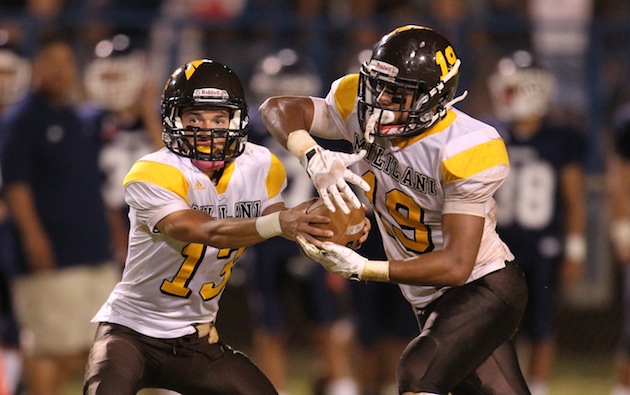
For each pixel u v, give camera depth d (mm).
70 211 22375
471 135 13945
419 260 13516
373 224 23125
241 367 14977
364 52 25281
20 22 27875
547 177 24234
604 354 29812
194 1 31016
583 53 29844
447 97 13977
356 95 14562
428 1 31391
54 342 22375
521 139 24422
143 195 13781
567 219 24547
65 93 22453
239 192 14406
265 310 23812
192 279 14414
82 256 22500
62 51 22406
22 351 22625
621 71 29938
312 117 14812
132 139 24312
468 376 14648
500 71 24672
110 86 24062
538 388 23938
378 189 14562
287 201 23906
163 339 14594
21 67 26688
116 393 13672
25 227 22016
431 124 13891
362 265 13445
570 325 29969
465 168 13695
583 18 32281
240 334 27781
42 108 22297
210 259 14312
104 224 22953
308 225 13219
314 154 13602
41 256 22141
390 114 13711
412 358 13930
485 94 28891
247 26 28812
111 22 28375
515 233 24094
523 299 14734
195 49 28641
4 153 22000
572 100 29875
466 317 14172
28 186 22062
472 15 31094
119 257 24281
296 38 28859
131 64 24188
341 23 28906
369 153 14461
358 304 23969
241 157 14578
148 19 28516
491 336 14234
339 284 24172
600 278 29781
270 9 31281
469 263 13578
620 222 22875
